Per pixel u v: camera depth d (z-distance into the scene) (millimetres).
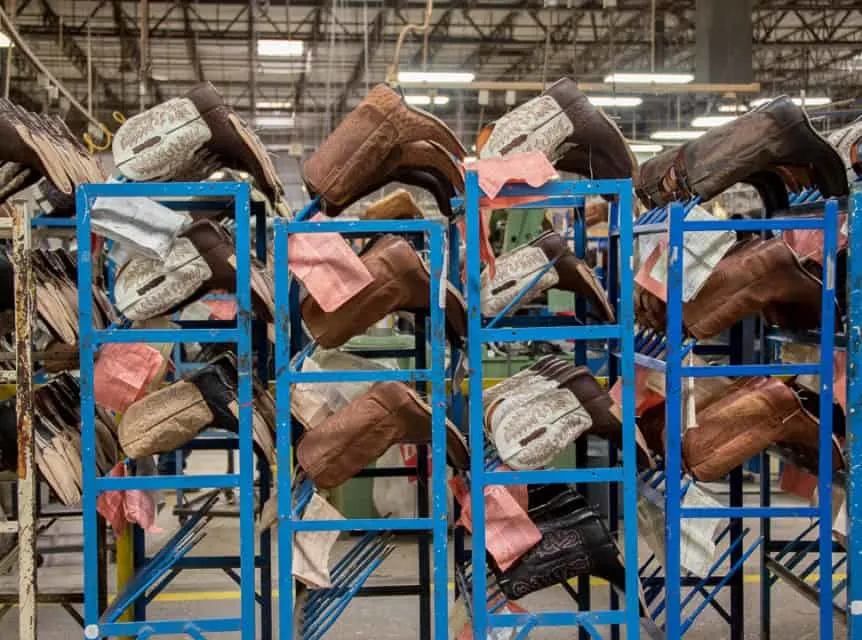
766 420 3436
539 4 13617
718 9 11227
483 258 3297
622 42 15148
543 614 3242
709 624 4602
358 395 3658
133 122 3176
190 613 4789
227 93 19688
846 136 4051
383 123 3246
